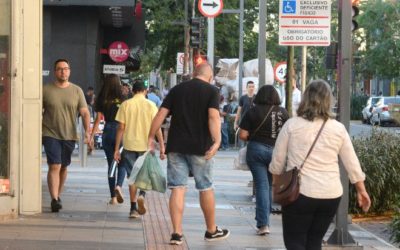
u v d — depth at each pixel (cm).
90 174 2548
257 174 1513
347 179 1384
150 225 1576
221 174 2789
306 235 1047
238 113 3053
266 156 1497
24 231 1434
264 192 1511
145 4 5706
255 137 1505
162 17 5719
